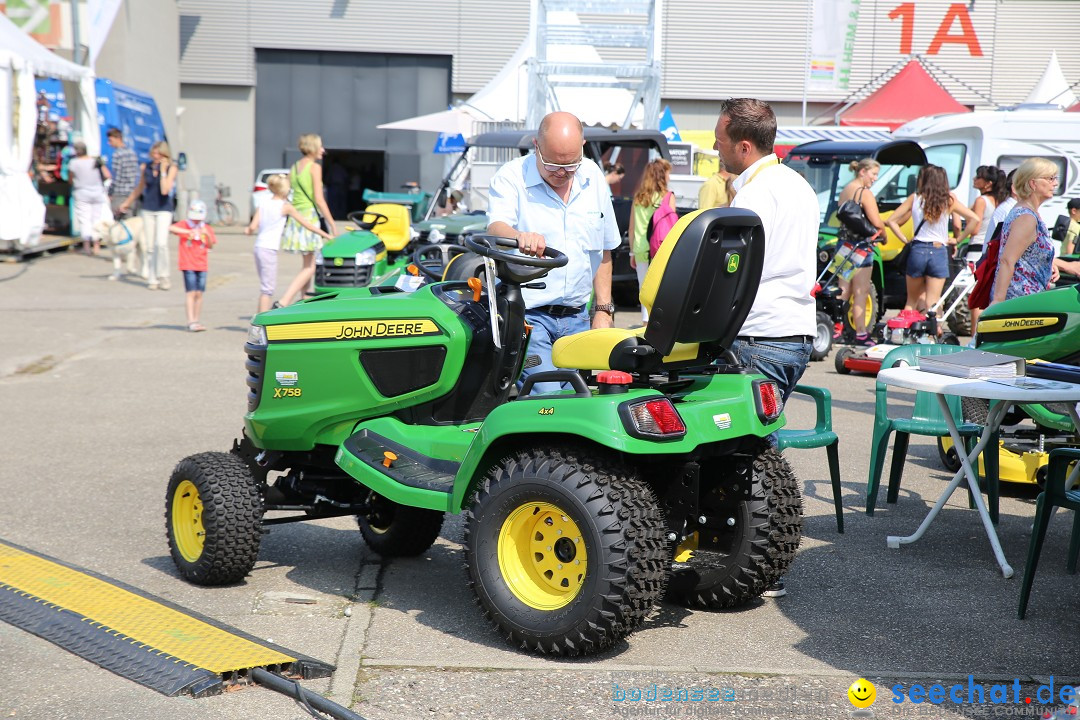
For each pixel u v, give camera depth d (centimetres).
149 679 432
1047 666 461
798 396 1109
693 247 449
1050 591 559
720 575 515
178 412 973
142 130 2748
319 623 503
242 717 402
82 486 737
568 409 445
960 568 595
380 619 509
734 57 3875
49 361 1219
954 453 811
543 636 451
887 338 1320
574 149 549
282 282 2095
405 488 492
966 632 500
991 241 815
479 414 542
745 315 493
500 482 460
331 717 401
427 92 3969
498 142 1608
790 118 3938
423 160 3988
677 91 3894
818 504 726
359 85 3959
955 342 1318
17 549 596
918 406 746
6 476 759
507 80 2277
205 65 3878
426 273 549
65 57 2530
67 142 2311
